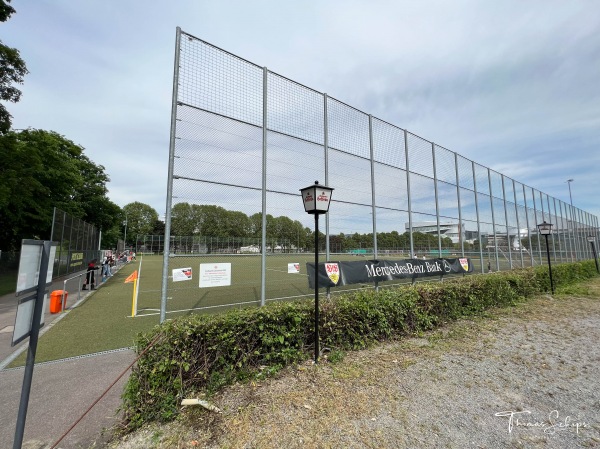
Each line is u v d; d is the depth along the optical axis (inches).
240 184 246.2
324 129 319.3
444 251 464.4
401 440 97.5
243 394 127.2
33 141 653.9
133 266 1113.4
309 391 129.6
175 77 217.6
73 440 103.7
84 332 238.1
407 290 233.5
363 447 94.0
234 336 139.3
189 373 124.8
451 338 205.5
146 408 109.7
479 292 281.4
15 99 501.4
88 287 494.0
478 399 124.6
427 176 449.4
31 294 86.4
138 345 117.3
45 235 852.0
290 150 287.3
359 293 223.5
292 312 166.1
